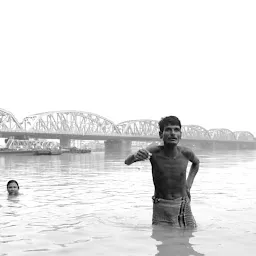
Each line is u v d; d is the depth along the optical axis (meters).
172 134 5.56
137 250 4.29
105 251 4.29
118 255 4.11
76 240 4.86
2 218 6.73
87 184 13.77
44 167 28.73
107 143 144.38
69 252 4.29
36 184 14.02
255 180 15.07
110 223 6.02
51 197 9.91
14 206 8.31
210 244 4.51
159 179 5.73
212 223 5.93
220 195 10.02
